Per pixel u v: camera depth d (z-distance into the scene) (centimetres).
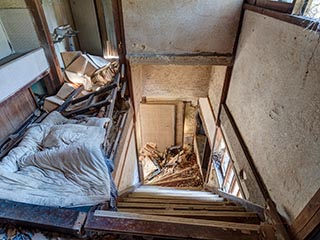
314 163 131
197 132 612
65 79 374
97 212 155
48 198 169
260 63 220
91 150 192
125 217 150
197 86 448
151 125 605
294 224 144
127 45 314
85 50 497
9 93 265
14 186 175
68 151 194
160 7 280
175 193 349
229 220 192
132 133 389
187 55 313
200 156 557
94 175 187
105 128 256
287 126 165
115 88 317
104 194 177
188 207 231
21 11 293
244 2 266
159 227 142
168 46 310
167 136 623
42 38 317
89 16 454
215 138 409
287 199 159
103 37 477
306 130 141
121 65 334
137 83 389
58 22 420
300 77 151
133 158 407
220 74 362
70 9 450
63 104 311
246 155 243
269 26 201
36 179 186
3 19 298
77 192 178
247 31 260
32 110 314
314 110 134
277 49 185
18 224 149
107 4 441
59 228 144
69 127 237
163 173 581
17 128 281
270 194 188
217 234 139
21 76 283
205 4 274
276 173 180
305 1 153
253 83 238
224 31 290
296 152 152
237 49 296
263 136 208
